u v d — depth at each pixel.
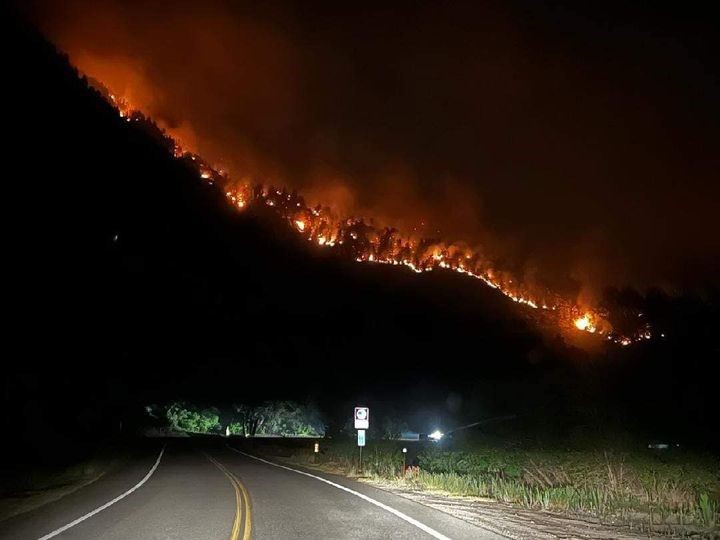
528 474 22.53
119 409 61.66
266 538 11.38
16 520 13.91
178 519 13.73
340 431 61.28
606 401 27.58
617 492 18.92
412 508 15.59
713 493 18.77
